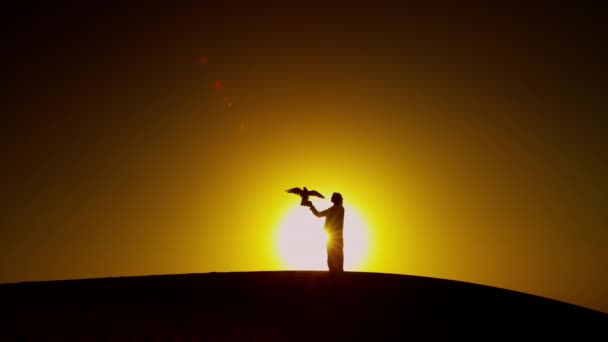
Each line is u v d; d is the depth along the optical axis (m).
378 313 14.45
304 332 12.60
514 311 16.19
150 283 17.28
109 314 13.16
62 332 11.66
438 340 12.89
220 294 15.65
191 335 11.85
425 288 17.67
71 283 17.23
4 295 15.12
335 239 17.20
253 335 12.15
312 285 16.81
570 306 18.25
